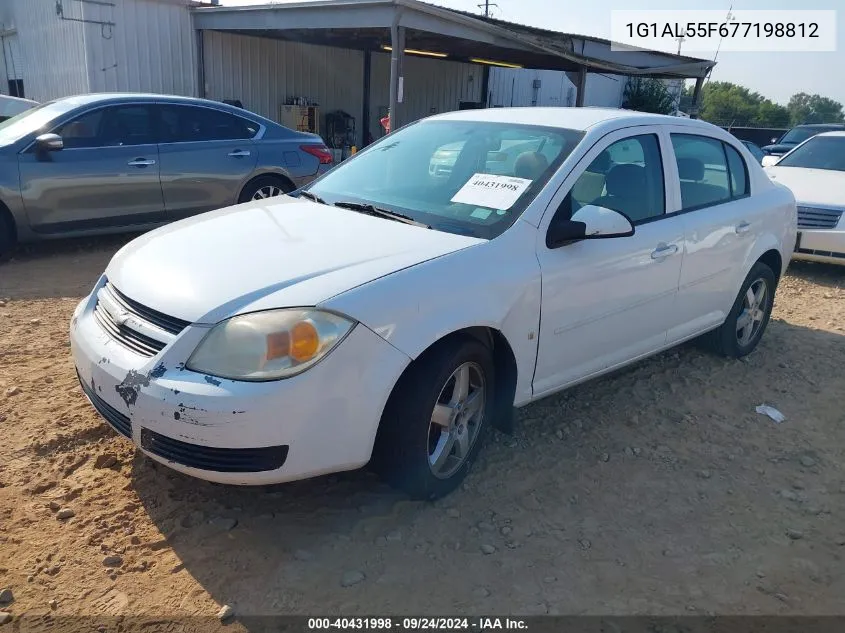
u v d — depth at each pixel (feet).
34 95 55.26
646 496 11.02
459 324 9.59
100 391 9.21
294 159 27.61
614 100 100.07
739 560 9.62
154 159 24.27
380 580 8.79
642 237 12.76
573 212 11.57
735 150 16.21
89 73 45.24
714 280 15.05
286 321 8.43
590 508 10.60
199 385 8.30
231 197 26.30
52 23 48.78
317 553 9.20
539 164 11.87
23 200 22.06
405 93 67.05
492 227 10.90
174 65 48.93
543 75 83.10
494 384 10.99
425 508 10.26
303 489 10.53
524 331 10.77
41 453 11.01
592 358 12.46
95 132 23.53
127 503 9.94
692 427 13.42
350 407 8.71
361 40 54.13
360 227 11.02
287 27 43.39
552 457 11.96
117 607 8.11
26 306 18.38
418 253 9.91
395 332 8.97
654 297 13.33
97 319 10.18
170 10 47.83
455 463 10.53
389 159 13.75
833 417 14.29
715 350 16.87
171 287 9.25
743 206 15.80
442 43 53.26
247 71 53.52
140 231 25.54
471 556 9.33
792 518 10.69
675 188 13.92
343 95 61.72
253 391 8.20
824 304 22.85
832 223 25.46
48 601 8.13
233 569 8.82
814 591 9.10
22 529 9.27
